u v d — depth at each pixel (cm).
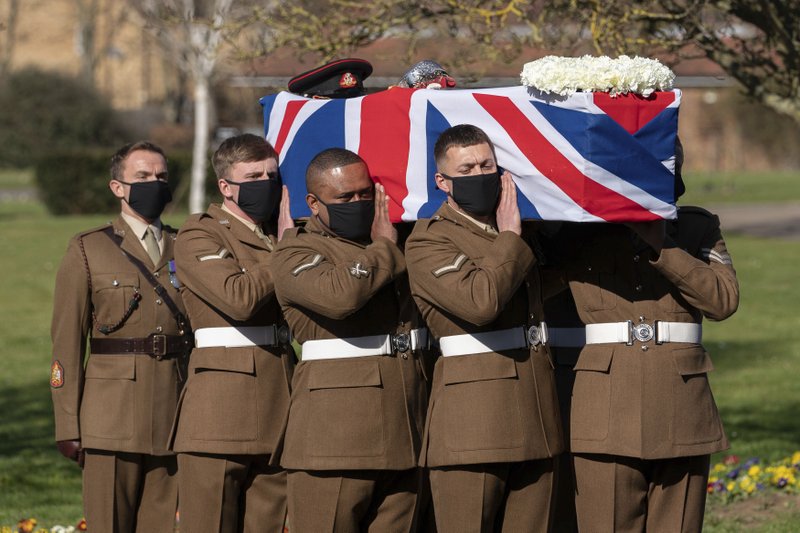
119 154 1738
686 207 1531
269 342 1561
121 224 1748
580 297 1486
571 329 1620
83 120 14962
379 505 1459
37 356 4616
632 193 1352
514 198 1383
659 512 1477
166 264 1736
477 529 1414
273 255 1464
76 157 10069
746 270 6788
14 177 14575
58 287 1725
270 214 1575
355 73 1666
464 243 1405
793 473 2488
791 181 15300
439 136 1419
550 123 1357
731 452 3022
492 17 2147
